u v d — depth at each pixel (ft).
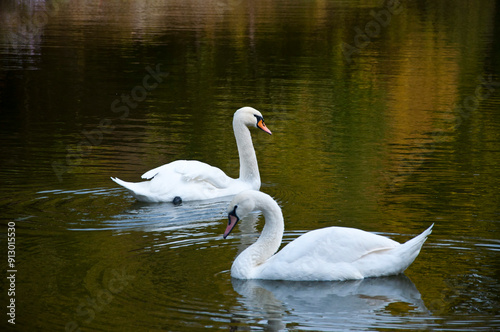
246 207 32.01
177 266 32.53
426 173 50.24
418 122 68.03
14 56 100.83
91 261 33.14
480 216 39.88
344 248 30.96
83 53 104.47
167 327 26.08
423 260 32.89
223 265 32.76
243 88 83.61
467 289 29.55
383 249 31.30
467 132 63.87
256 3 183.42
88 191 45.73
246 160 47.39
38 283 30.35
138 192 43.39
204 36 122.52
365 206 42.24
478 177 49.01
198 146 58.29
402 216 40.06
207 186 46.01
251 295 29.12
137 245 35.53
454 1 193.88
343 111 72.79
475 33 131.13
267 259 31.81
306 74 92.63
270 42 116.98
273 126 66.23
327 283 30.50
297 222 39.19
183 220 40.32
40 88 81.35
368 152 56.75
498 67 97.76
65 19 144.77
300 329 25.93
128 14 155.94
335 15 155.02
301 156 55.67
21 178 48.19
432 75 92.22
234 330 25.81
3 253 34.17
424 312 27.35
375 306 27.94
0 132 61.82
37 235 36.99
